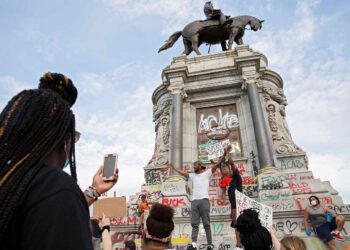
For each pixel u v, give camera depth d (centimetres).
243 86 1795
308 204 1259
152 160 1880
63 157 174
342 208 1228
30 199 127
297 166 1585
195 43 2123
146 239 381
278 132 1773
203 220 963
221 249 1156
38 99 163
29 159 141
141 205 1366
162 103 2023
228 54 1997
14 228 125
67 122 170
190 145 1739
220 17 2141
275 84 2044
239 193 859
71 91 208
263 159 1520
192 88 1880
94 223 473
